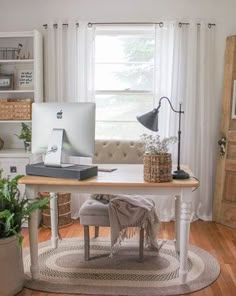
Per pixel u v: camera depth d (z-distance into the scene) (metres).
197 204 4.05
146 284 2.49
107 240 3.34
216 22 3.92
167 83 3.93
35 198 2.42
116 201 2.73
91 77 4.00
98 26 3.99
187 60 3.88
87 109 2.39
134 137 4.24
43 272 2.67
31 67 4.10
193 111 3.90
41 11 4.06
